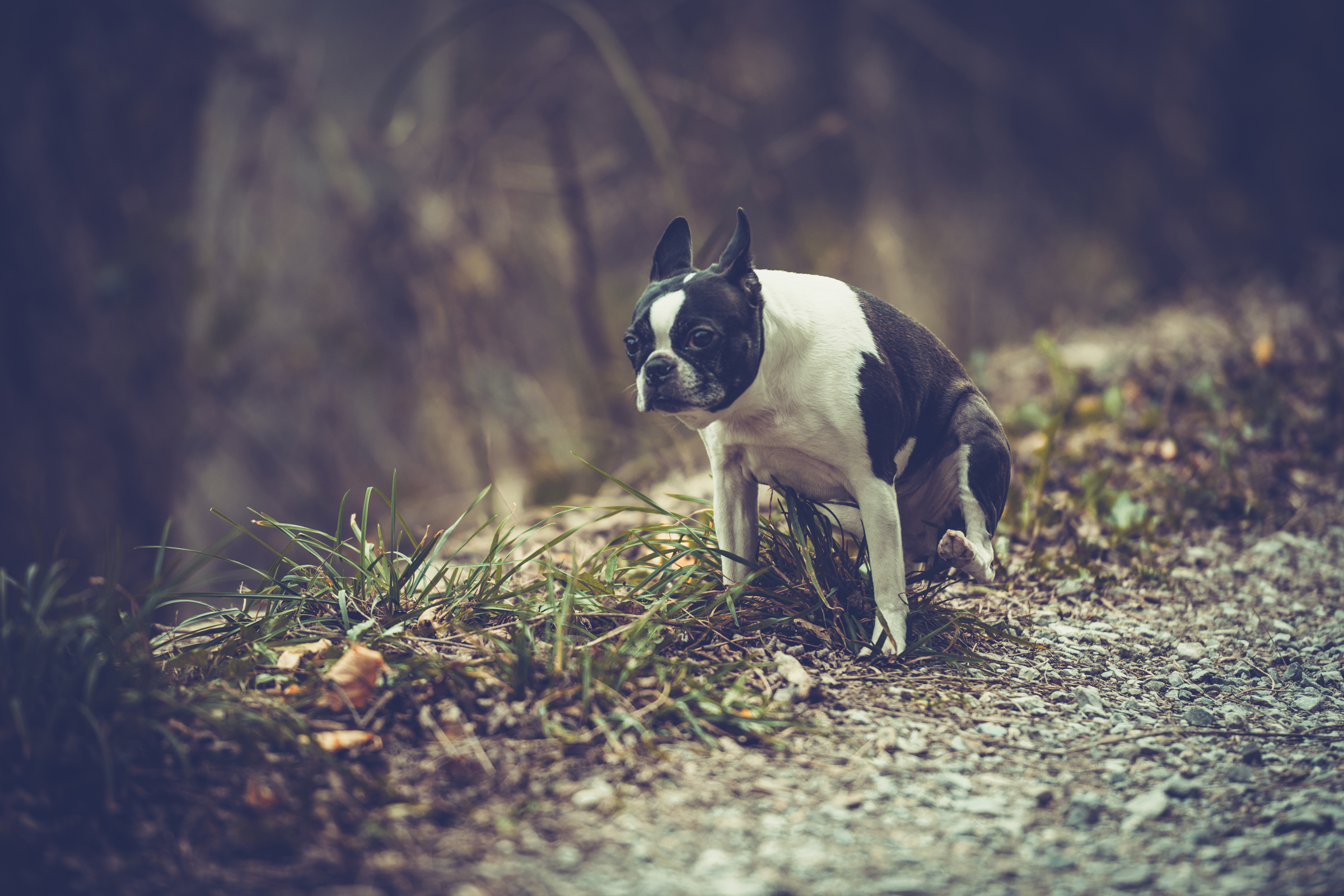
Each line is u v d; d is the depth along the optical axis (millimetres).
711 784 2828
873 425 3520
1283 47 15641
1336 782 2945
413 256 11266
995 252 15258
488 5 10969
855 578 3941
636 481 7324
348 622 3424
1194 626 4340
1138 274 14531
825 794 2820
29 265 10141
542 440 11172
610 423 10711
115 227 10477
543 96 12711
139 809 2562
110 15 10359
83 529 10148
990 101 16062
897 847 2580
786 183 13656
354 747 2871
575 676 3215
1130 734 3295
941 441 3979
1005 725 3289
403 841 2514
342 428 11195
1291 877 2428
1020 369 8086
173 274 10633
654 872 2422
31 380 10156
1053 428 5191
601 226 13898
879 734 3141
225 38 10695
